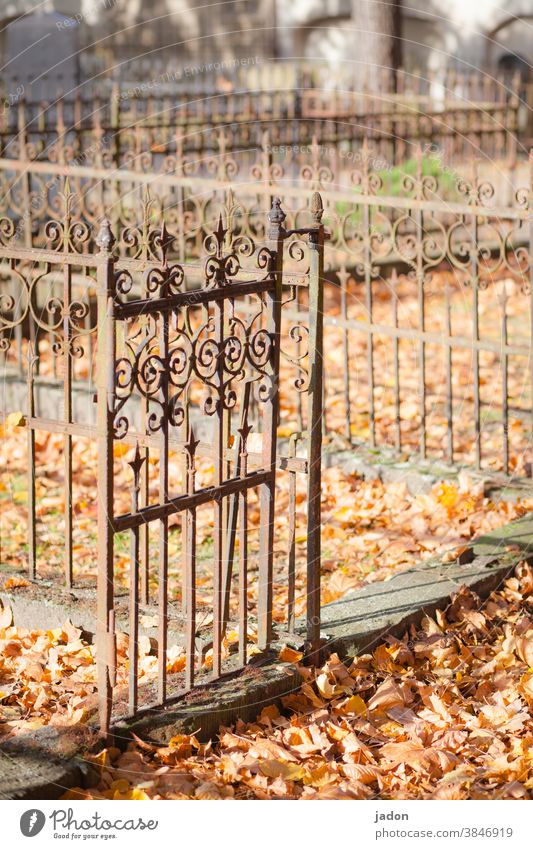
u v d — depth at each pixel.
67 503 4.34
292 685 3.81
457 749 3.64
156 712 3.49
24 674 3.97
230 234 6.20
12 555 5.29
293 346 8.52
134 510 3.29
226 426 3.92
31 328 4.27
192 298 3.31
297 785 3.41
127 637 4.14
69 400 4.22
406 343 9.29
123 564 5.22
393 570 5.03
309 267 3.73
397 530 5.49
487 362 8.71
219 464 3.52
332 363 8.65
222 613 3.98
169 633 4.11
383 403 7.55
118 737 3.36
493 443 6.66
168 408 3.29
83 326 8.14
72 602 4.32
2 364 7.59
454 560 4.88
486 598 4.71
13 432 6.98
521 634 4.38
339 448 6.34
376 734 3.69
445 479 5.84
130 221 8.55
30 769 3.18
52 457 6.73
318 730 3.60
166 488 3.34
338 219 6.49
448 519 5.52
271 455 3.74
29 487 4.44
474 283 5.77
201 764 3.40
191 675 3.62
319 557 3.92
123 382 3.16
